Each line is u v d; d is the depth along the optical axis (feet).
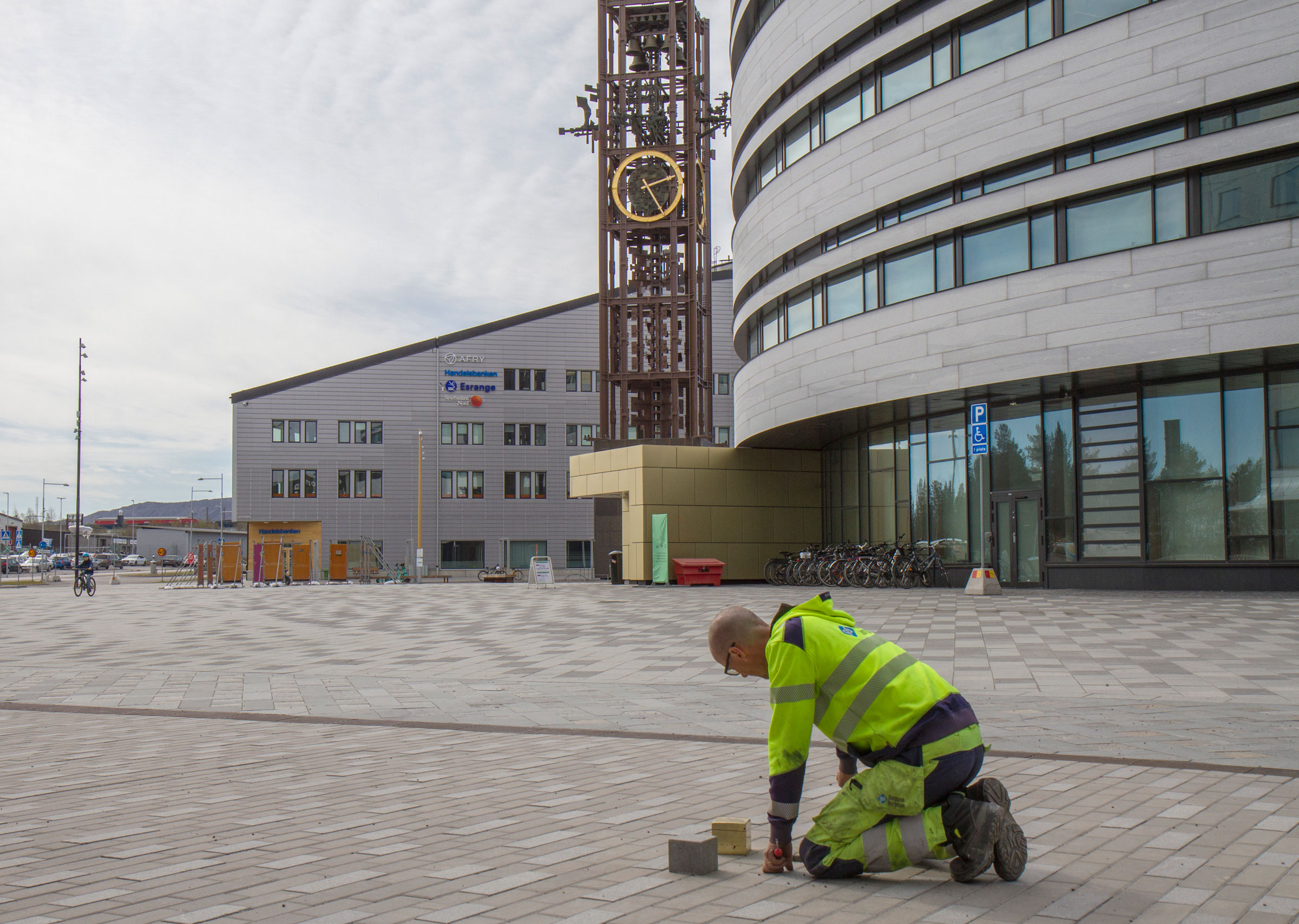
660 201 147.64
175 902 11.50
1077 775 18.34
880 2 90.79
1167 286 69.05
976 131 81.97
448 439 225.35
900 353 85.40
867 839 11.85
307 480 220.43
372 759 21.53
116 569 321.11
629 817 15.75
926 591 84.02
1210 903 10.85
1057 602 65.00
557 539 227.20
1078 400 81.05
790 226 102.83
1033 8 79.56
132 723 27.32
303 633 58.29
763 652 12.55
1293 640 40.78
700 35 155.74
